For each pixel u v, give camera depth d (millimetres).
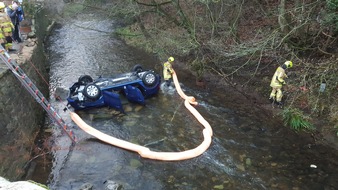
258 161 7738
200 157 7910
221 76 12023
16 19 11047
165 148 8297
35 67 10469
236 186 6918
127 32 18281
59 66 14234
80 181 7066
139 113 10023
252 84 11109
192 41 11289
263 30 12086
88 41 17984
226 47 11141
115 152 8133
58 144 8469
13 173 6688
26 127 8164
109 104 10219
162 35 14148
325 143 8312
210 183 7027
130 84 10516
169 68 11695
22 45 11102
